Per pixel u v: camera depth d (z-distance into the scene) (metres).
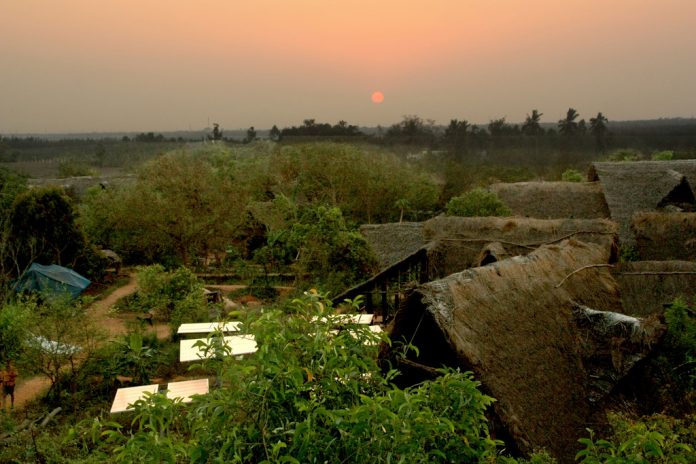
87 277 27.41
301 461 3.36
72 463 7.84
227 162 45.56
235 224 29.83
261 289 23.45
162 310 19.88
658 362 7.61
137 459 3.50
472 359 6.43
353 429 3.33
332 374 3.80
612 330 7.65
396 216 36.56
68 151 121.31
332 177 36.34
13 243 24.41
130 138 151.00
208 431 3.52
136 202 28.48
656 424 5.48
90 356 14.23
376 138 92.12
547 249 9.70
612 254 13.76
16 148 134.75
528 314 7.68
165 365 15.19
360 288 16.41
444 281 7.35
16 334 14.08
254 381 3.60
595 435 6.69
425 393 4.07
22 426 11.42
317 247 22.45
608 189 24.19
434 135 99.19
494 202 24.16
